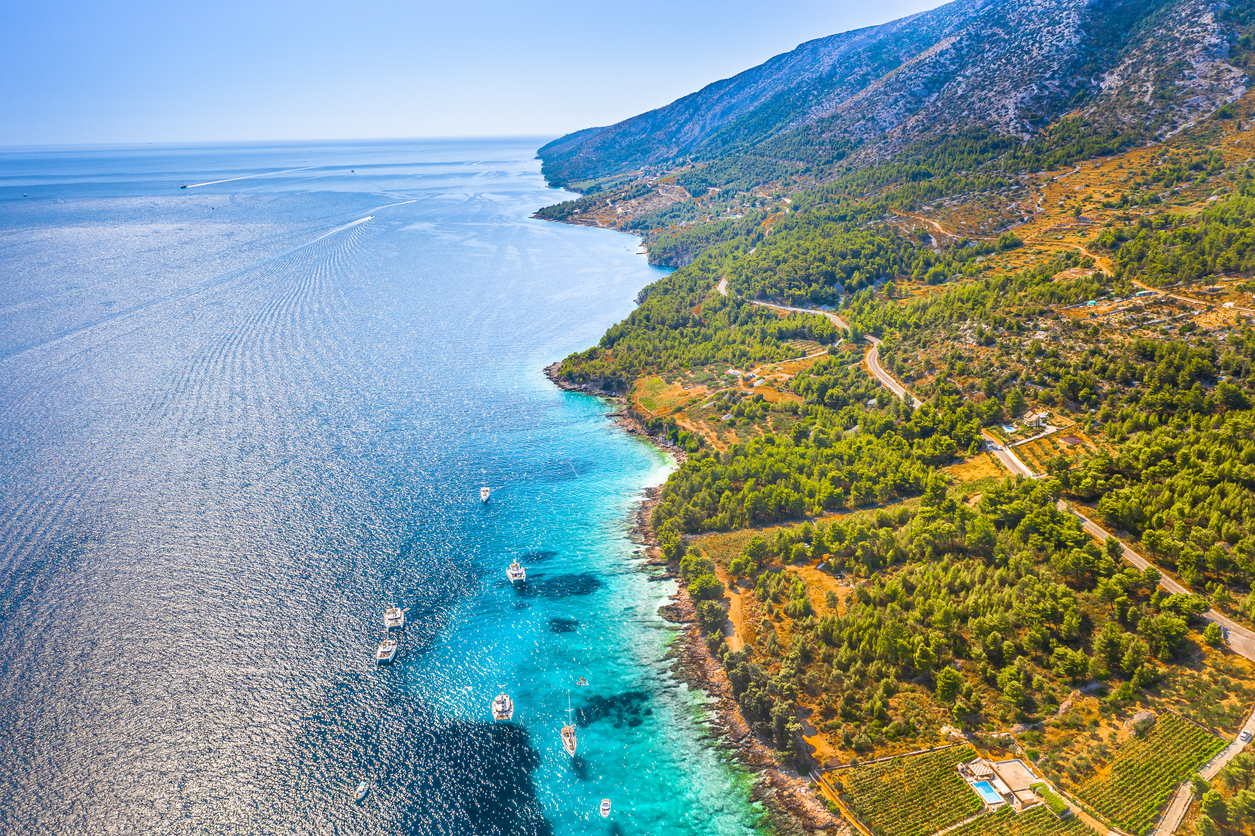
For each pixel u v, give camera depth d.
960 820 102.81
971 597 137.25
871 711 121.81
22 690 126.00
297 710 126.88
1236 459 158.00
